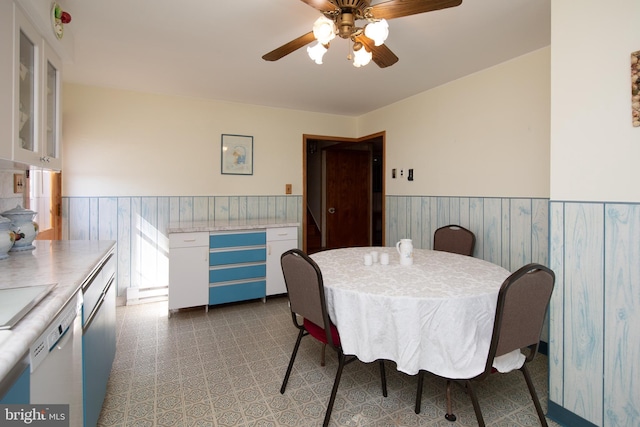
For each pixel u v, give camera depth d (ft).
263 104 13.16
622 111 4.61
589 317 5.07
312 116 14.35
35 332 2.70
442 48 7.99
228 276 10.93
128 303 11.26
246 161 13.16
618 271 4.72
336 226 19.95
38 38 5.17
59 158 6.29
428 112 11.24
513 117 8.61
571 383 5.32
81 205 10.88
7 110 4.24
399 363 4.82
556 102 5.39
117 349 8.07
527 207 8.33
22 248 5.80
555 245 5.47
